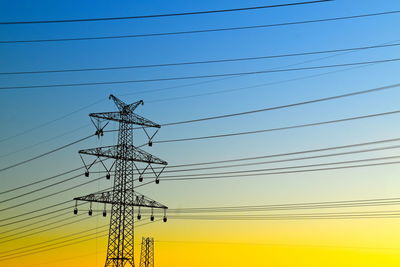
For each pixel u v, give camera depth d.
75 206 72.31
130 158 74.44
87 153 72.56
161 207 75.75
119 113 74.56
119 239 72.75
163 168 74.94
